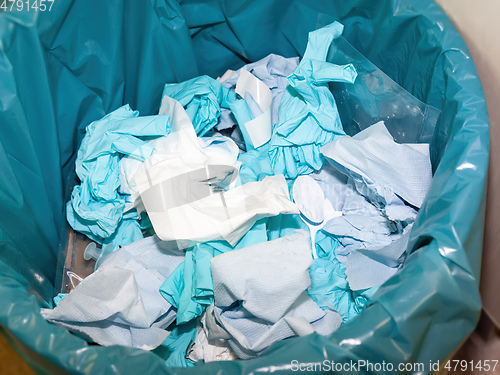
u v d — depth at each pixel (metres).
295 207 0.62
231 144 0.75
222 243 0.63
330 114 0.75
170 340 0.67
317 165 0.76
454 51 0.62
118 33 0.71
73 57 0.70
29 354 0.46
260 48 0.85
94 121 0.76
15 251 0.63
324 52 0.75
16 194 0.64
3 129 0.62
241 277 0.53
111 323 0.60
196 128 0.77
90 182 0.70
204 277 0.60
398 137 0.74
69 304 0.56
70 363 0.44
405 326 0.45
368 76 0.73
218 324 0.58
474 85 0.59
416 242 0.54
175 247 0.68
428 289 0.46
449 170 0.55
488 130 0.56
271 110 0.80
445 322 0.47
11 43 0.59
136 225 0.74
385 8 0.69
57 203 0.77
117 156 0.73
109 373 0.43
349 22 0.76
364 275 0.63
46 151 0.72
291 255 0.55
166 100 0.76
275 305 0.53
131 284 0.57
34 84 0.65
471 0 0.62
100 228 0.71
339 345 0.45
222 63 0.90
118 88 0.78
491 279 0.70
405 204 0.69
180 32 0.78
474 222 0.50
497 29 0.58
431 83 0.66
